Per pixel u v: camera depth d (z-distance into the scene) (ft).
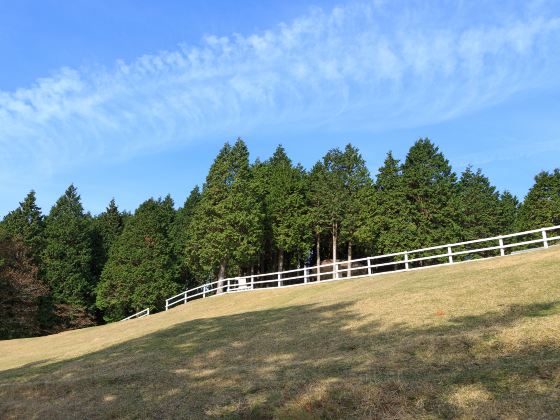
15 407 35.40
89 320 169.27
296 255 173.27
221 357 44.93
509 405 21.77
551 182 171.22
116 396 35.17
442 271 70.08
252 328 57.36
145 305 162.20
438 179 161.58
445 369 29.19
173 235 195.52
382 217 159.22
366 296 62.85
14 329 147.74
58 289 167.84
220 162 150.20
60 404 34.88
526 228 171.01
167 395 33.50
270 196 164.96
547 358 27.43
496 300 45.09
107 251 204.85
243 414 27.25
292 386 30.17
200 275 171.22
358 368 32.63
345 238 162.30
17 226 175.73
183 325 70.85
